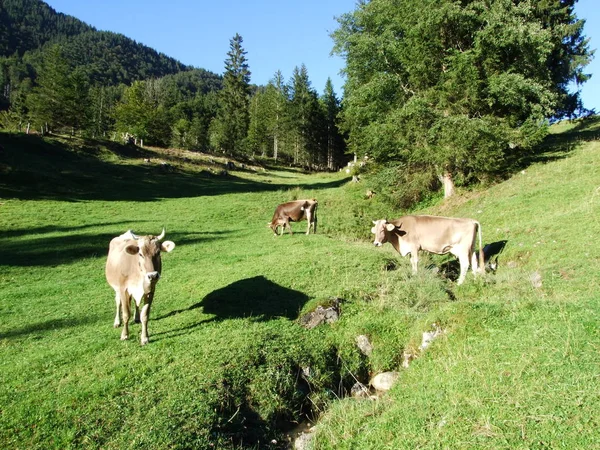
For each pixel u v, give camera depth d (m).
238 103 88.81
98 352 8.52
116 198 33.62
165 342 8.75
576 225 13.42
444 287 11.72
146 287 8.38
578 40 30.52
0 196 29.56
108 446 5.80
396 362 8.95
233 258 16.17
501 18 22.25
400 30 24.80
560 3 30.02
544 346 6.85
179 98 127.25
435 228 12.91
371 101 25.89
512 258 13.24
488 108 23.45
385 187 26.69
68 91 53.22
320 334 9.42
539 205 16.98
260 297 11.38
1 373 7.74
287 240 19.02
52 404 6.65
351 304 10.80
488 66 22.75
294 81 85.25
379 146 25.58
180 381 7.25
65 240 20.83
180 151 62.09
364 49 24.52
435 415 6.07
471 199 21.92
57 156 43.19
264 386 7.53
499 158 22.31
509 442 5.13
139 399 6.77
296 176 63.03
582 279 9.98
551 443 5.00
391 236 13.91
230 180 50.41
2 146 39.19
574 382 5.87
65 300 12.26
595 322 7.21
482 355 7.20
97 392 6.95
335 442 6.45
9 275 15.28
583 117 36.12
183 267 15.38
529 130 21.38
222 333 9.09
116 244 9.88
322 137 82.94
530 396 5.81
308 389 8.10
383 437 6.04
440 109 23.38
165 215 28.00
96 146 49.62
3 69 154.25
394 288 11.55
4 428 6.10
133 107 65.81
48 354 8.44
